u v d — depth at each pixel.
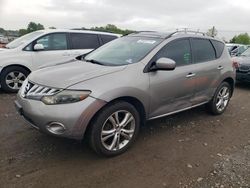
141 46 4.65
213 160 4.04
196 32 5.48
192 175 3.62
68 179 3.42
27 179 3.38
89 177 3.48
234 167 3.86
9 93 7.41
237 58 9.77
